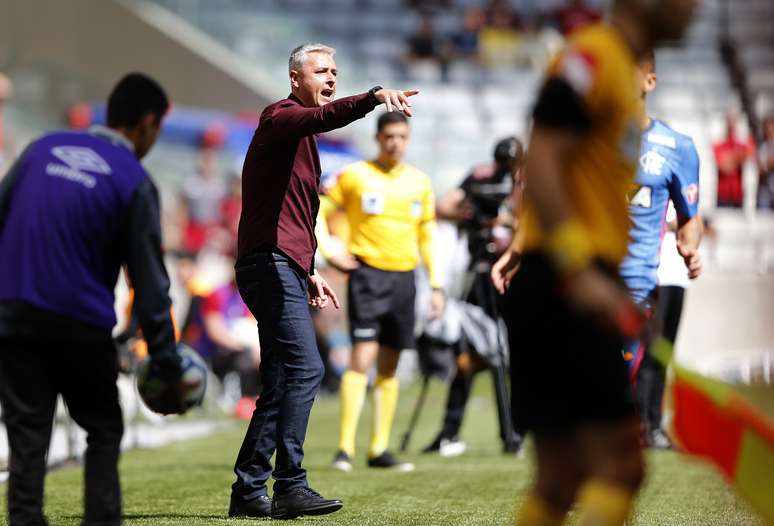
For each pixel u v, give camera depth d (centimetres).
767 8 10419
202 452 3419
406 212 2877
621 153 1131
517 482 2542
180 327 5197
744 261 7188
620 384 1138
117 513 1391
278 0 9906
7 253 1374
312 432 4231
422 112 8250
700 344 6694
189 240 7225
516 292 1162
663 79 9781
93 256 1376
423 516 1986
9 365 1380
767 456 1143
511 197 3241
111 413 1405
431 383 6875
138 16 7481
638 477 1148
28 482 1380
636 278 2167
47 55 6962
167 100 1472
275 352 1927
